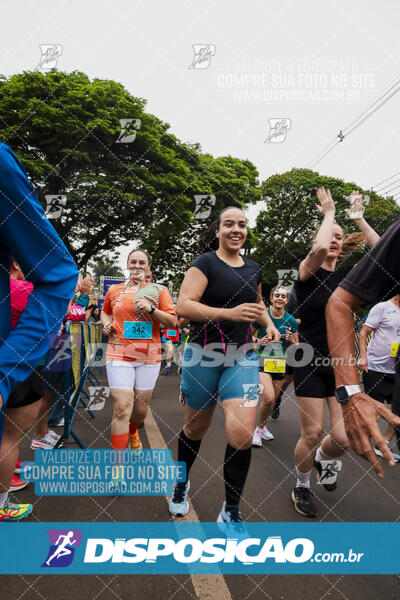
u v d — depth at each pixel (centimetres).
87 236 1580
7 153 78
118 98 1420
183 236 1650
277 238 2288
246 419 178
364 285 102
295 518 207
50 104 1312
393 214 1783
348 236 256
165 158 1523
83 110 1307
